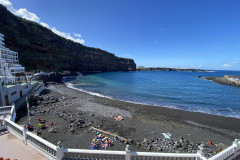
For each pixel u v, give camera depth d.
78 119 15.94
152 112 21.16
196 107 24.64
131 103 26.30
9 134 8.77
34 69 60.91
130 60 186.62
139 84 54.44
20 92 21.69
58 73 70.94
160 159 6.15
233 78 63.81
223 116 19.98
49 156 6.46
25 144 7.70
